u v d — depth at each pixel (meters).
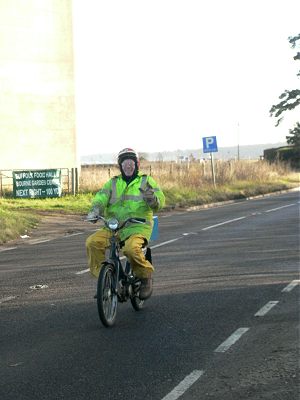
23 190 28.06
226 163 41.28
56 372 5.69
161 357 6.05
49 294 9.32
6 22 33.50
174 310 8.00
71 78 35.41
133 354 6.17
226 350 6.22
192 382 5.33
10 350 6.43
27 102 34.12
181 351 6.23
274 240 14.77
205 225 19.36
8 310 8.33
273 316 7.52
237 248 13.64
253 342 6.46
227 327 7.09
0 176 31.47
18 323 7.59
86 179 31.62
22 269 11.89
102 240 7.35
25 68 34.06
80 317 7.80
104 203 7.48
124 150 7.55
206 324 7.25
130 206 7.46
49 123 34.78
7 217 19.45
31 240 17.25
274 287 9.24
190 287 9.45
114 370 5.70
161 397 5.01
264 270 10.70
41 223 21.19
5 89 33.50
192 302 8.42
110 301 7.31
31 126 34.22
